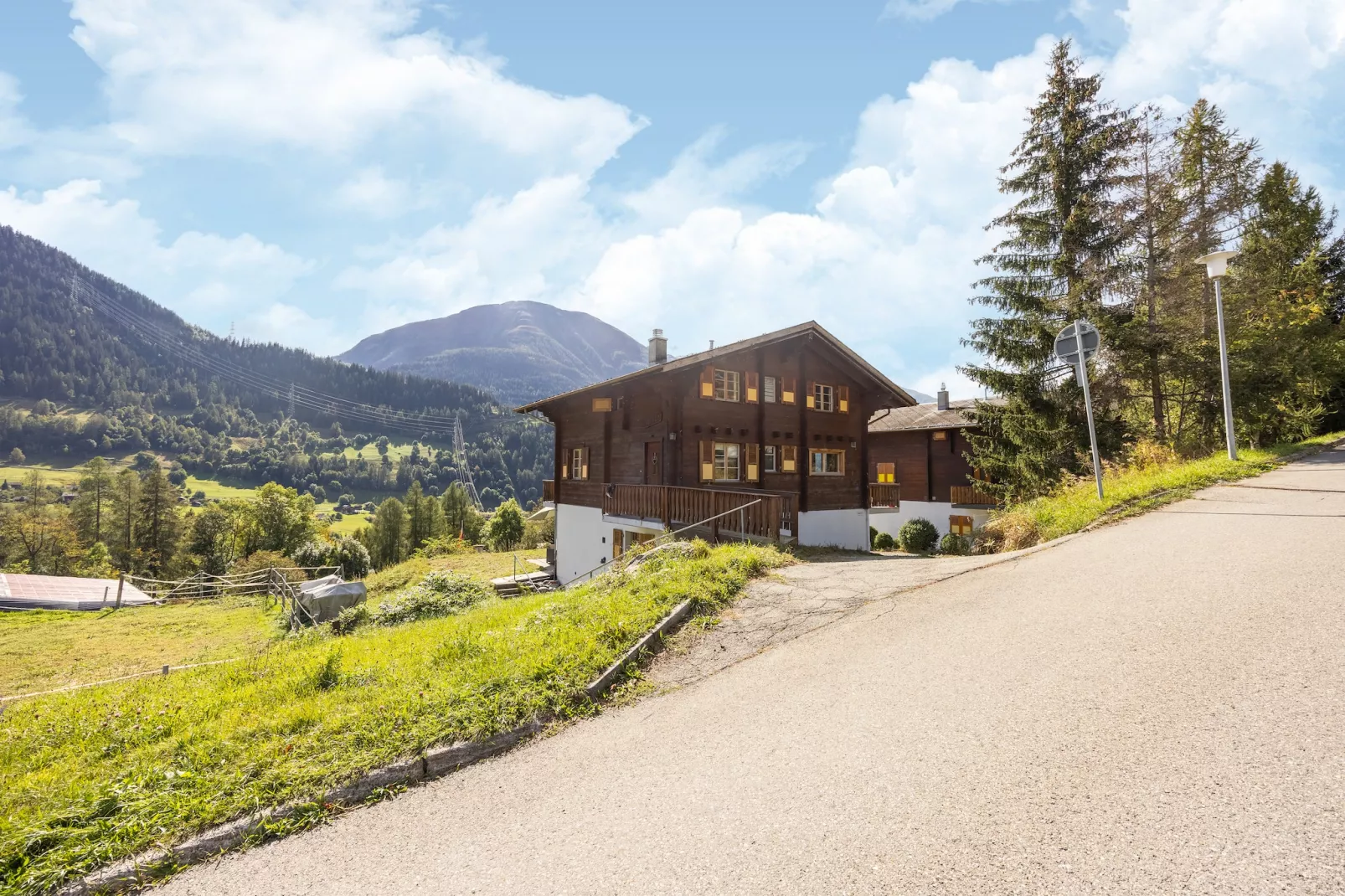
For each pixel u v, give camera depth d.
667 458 18.16
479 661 5.79
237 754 4.48
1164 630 4.92
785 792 3.44
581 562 22.70
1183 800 2.88
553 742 4.56
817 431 21.73
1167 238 20.22
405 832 3.57
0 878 3.31
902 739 3.84
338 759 4.26
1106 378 19.64
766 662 5.65
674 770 3.90
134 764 4.60
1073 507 11.18
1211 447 18.84
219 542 64.12
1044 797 3.04
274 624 16.47
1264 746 3.22
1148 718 3.65
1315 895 2.25
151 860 3.39
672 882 2.81
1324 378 22.06
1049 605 5.98
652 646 6.23
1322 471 11.84
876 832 2.97
